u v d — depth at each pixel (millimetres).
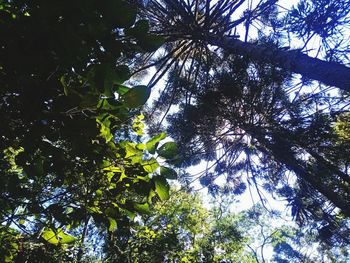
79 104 1563
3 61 1545
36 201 1960
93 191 1966
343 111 7957
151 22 10344
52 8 1397
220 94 8242
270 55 7891
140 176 1890
